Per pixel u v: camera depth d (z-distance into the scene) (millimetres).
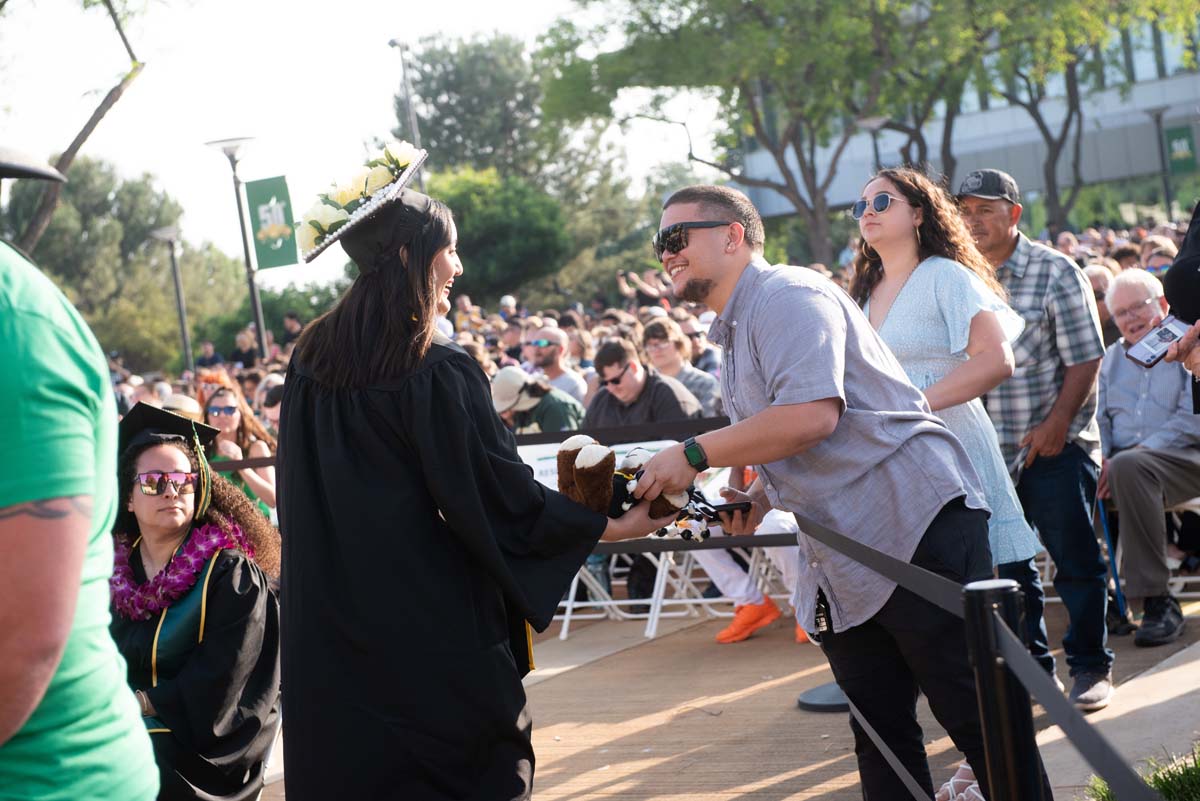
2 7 12961
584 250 58000
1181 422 5879
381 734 2609
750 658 6406
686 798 4410
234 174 13320
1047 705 1704
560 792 4629
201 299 66250
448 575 2680
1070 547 4797
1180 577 6484
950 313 3887
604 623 7809
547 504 2826
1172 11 34312
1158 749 4168
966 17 31609
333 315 2793
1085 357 4750
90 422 1647
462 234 48594
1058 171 44156
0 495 1536
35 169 1712
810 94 32000
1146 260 10961
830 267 33438
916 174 4102
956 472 3152
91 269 62688
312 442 2773
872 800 3387
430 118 66812
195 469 4125
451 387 2695
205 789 3896
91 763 1676
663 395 7609
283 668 2732
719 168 33594
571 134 63844
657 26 32188
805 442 2947
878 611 3131
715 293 3168
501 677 2713
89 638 1693
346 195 2760
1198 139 41594
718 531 4633
